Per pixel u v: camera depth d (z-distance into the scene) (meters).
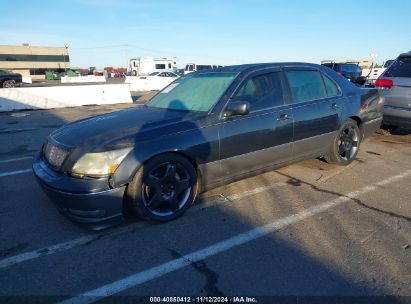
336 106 4.96
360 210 3.89
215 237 3.33
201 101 4.05
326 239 3.27
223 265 2.88
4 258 3.02
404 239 3.26
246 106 3.70
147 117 3.86
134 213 3.56
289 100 4.44
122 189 3.23
